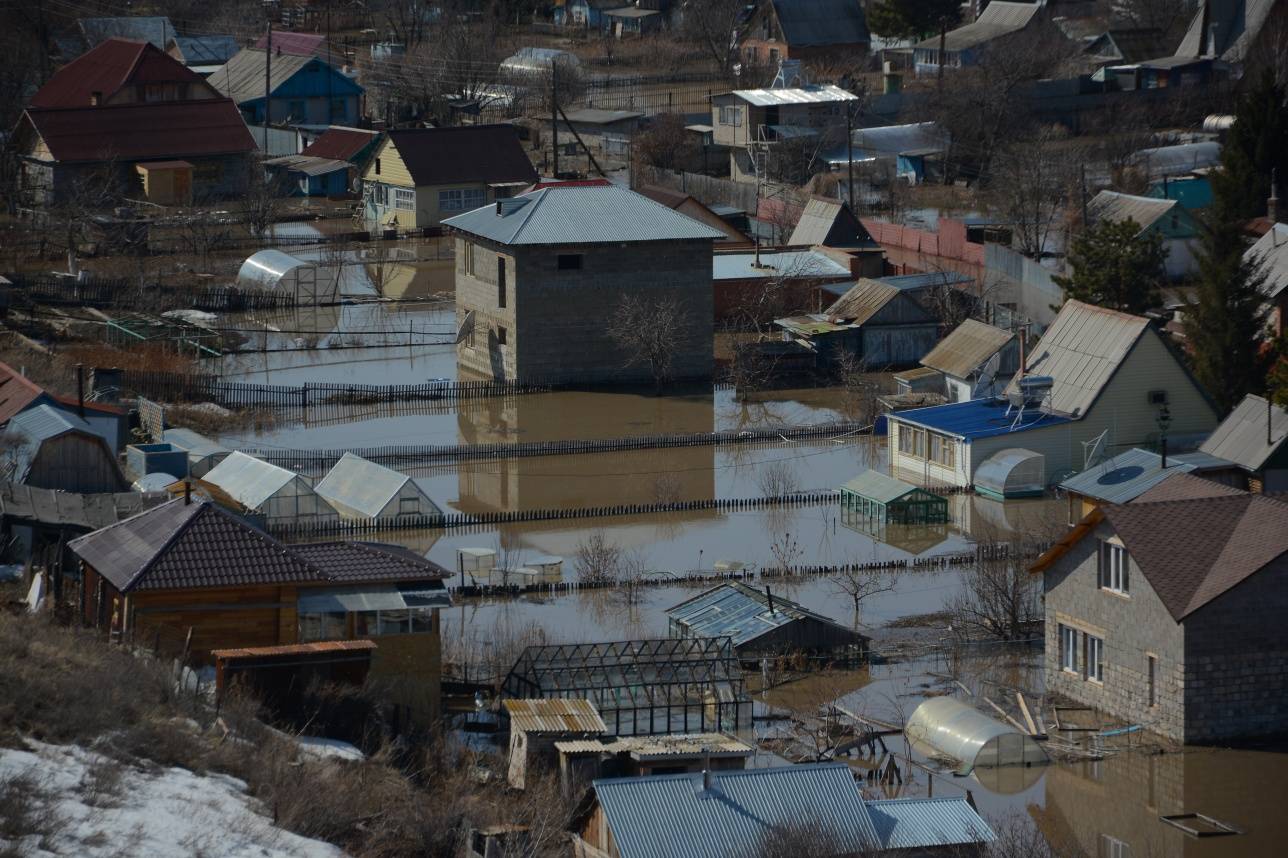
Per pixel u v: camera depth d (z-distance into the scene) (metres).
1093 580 127.81
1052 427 180.50
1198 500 127.00
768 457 194.25
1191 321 196.38
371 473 171.38
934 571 156.50
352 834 93.75
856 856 91.44
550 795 101.12
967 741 118.12
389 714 114.81
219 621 118.62
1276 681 121.56
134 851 83.31
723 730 122.31
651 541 165.38
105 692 100.56
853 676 133.25
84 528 143.12
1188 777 117.06
